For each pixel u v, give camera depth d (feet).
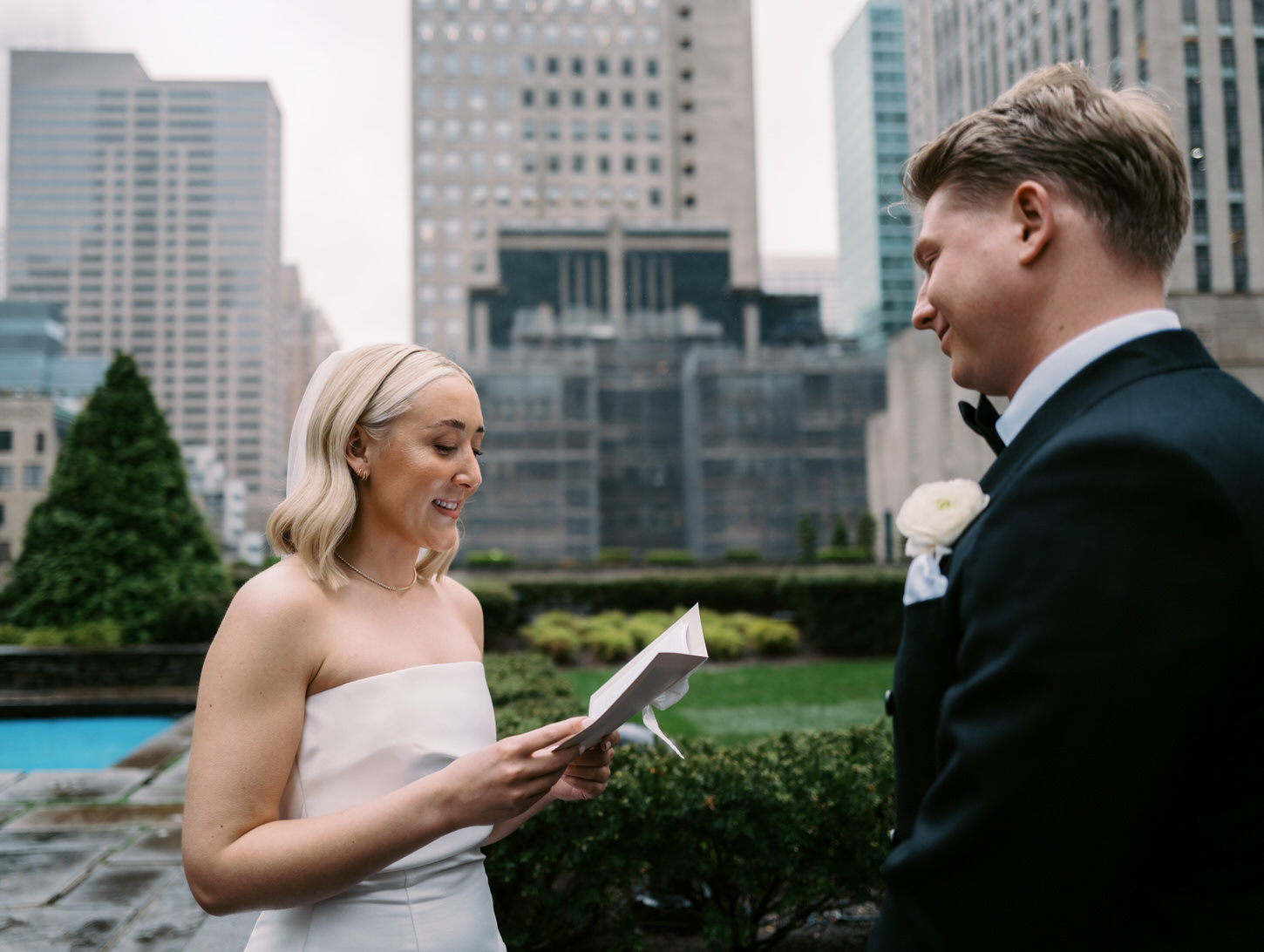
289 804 3.92
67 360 316.60
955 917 2.51
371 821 3.45
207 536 38.83
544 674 17.44
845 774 8.94
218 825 3.54
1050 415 2.92
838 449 142.92
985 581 2.64
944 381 89.56
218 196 461.78
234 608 3.88
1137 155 2.91
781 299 214.07
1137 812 2.29
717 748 10.23
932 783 2.99
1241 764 2.45
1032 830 2.35
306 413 4.64
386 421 4.17
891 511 107.86
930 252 3.43
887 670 35.42
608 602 53.83
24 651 31.81
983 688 2.51
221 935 11.01
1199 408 2.60
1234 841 2.45
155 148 463.83
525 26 246.47
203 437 447.01
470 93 242.78
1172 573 2.34
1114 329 2.92
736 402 144.97
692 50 255.91
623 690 3.41
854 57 366.02
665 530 157.58
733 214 252.21
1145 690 2.28
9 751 28.25
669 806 8.72
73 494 36.29
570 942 9.69
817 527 141.49
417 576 4.86
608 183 245.24
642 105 248.93
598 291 210.59
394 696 4.02
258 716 3.70
